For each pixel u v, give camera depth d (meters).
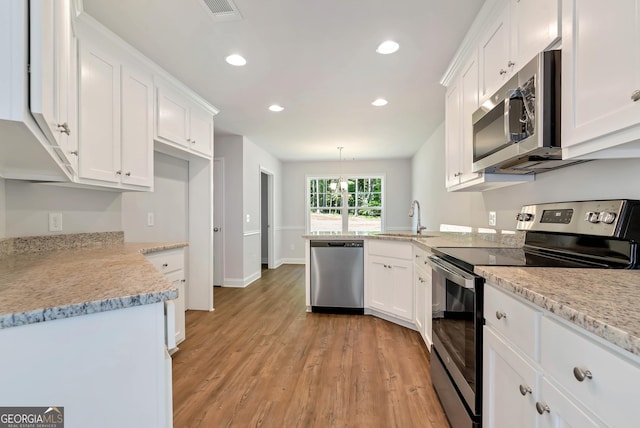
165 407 0.93
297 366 2.22
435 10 1.82
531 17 1.37
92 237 2.32
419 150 5.72
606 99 0.92
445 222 3.99
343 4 1.77
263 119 3.94
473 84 2.05
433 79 2.76
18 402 0.76
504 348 1.07
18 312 0.75
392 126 4.26
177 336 2.56
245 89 2.97
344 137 4.88
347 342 2.64
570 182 1.60
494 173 1.91
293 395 1.86
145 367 0.90
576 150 1.08
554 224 1.59
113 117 2.09
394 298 3.04
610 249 1.26
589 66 0.99
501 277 1.05
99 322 0.85
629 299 0.77
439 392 1.78
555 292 0.84
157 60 2.40
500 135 1.56
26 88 0.78
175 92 2.81
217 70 2.58
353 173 7.05
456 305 1.52
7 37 0.74
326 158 6.73
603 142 0.95
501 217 2.37
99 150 1.97
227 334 2.83
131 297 0.87
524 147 1.32
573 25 1.06
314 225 7.27
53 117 1.00
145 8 1.78
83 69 1.84
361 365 2.23
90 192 2.33
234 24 1.95
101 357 0.85
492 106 1.65
